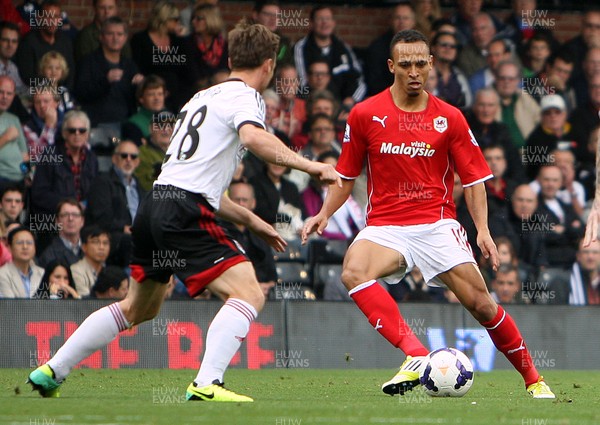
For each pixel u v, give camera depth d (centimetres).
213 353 2169
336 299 4775
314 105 5194
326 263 4922
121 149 4716
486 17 5612
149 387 2834
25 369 3997
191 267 2177
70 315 4225
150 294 2289
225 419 1748
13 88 4659
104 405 2027
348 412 1931
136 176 4788
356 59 5456
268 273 4684
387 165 2628
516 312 4822
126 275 4475
